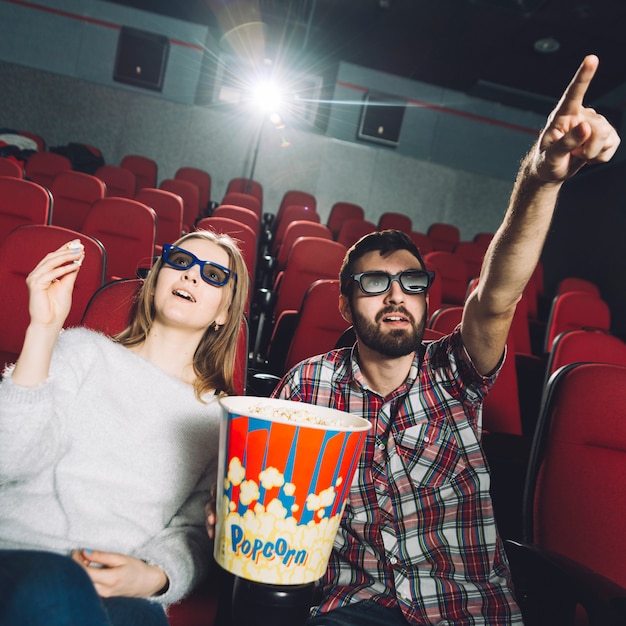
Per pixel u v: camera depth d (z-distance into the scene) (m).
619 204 7.66
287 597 0.73
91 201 4.60
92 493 1.09
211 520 0.86
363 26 7.81
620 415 1.30
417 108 9.22
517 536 1.88
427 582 1.11
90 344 1.20
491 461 1.90
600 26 6.76
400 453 1.20
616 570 1.24
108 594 0.92
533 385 3.18
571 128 0.80
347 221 6.13
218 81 8.81
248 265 3.75
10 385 0.98
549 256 8.98
